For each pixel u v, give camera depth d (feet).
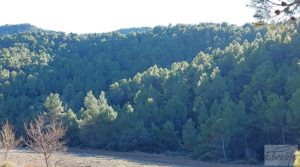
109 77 413.18
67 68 441.27
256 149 224.12
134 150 271.90
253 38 445.78
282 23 34.53
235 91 264.11
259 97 224.53
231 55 300.81
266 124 215.92
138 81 342.03
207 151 225.35
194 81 293.23
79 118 312.71
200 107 253.65
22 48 550.36
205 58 327.26
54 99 308.60
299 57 255.70
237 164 212.43
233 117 223.30
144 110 279.08
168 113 275.18
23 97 367.45
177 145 261.24
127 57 458.50
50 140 132.26
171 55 452.76
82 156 240.73
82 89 390.42
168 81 300.81
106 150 279.28
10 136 150.82
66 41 580.30
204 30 489.67
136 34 542.98
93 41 561.43
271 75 238.07
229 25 512.22
